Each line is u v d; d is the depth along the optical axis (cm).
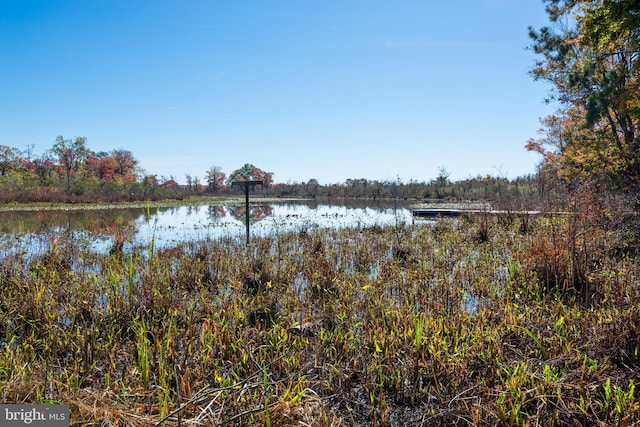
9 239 1130
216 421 250
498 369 329
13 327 441
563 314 456
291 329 431
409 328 407
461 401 291
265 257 774
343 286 590
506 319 438
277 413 261
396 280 621
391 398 314
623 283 511
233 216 2317
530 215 1177
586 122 1234
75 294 537
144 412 275
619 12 984
